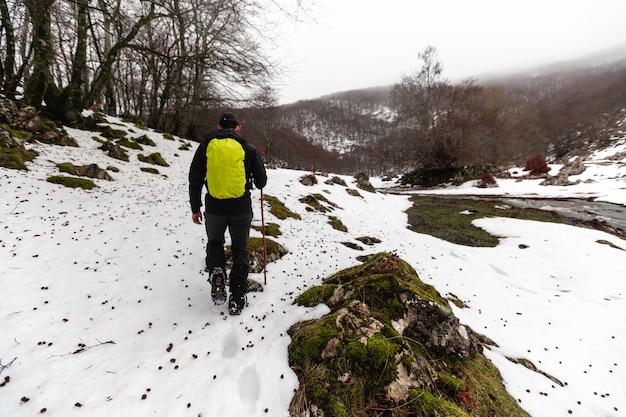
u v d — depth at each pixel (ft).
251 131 136.98
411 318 11.22
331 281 15.11
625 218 39.50
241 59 27.50
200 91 76.23
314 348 9.36
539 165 89.04
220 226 11.25
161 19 32.40
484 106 117.39
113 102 88.33
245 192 11.21
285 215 30.86
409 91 126.62
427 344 10.90
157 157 46.80
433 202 56.80
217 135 11.02
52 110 46.98
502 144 117.80
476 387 9.98
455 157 103.91
